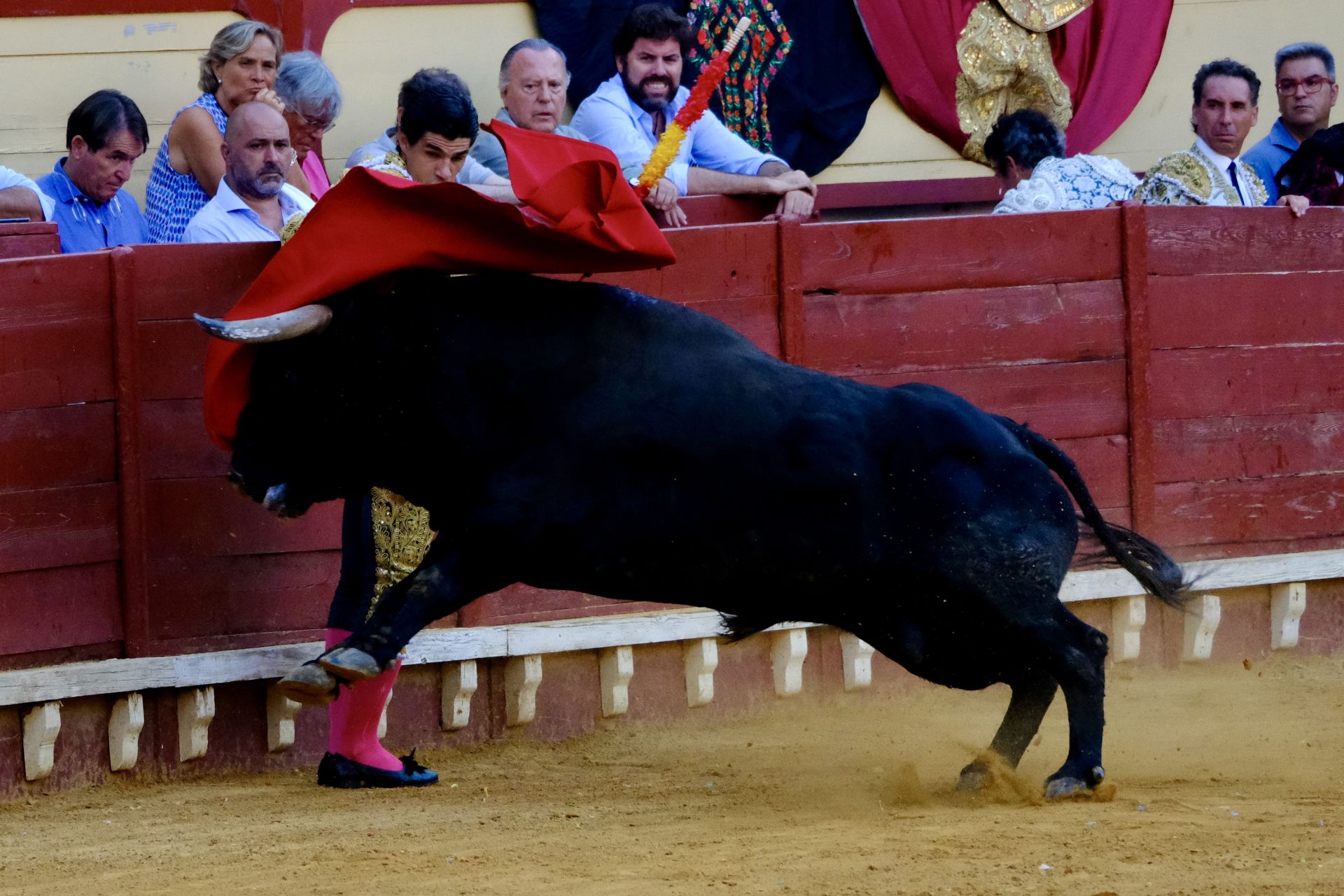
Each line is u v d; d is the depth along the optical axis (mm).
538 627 21047
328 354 15438
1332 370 25438
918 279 22859
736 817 16438
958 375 23156
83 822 17156
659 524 15664
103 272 18953
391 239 15305
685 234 21594
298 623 20125
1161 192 25344
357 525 18641
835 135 30328
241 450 15828
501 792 18438
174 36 26141
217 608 19672
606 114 24594
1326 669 25312
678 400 15680
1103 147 33031
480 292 15781
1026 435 17609
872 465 16172
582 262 15711
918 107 30906
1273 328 25000
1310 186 27375
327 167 27031
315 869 14273
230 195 20234
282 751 20047
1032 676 17406
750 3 29188
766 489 15781
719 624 21750
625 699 21719
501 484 15523
